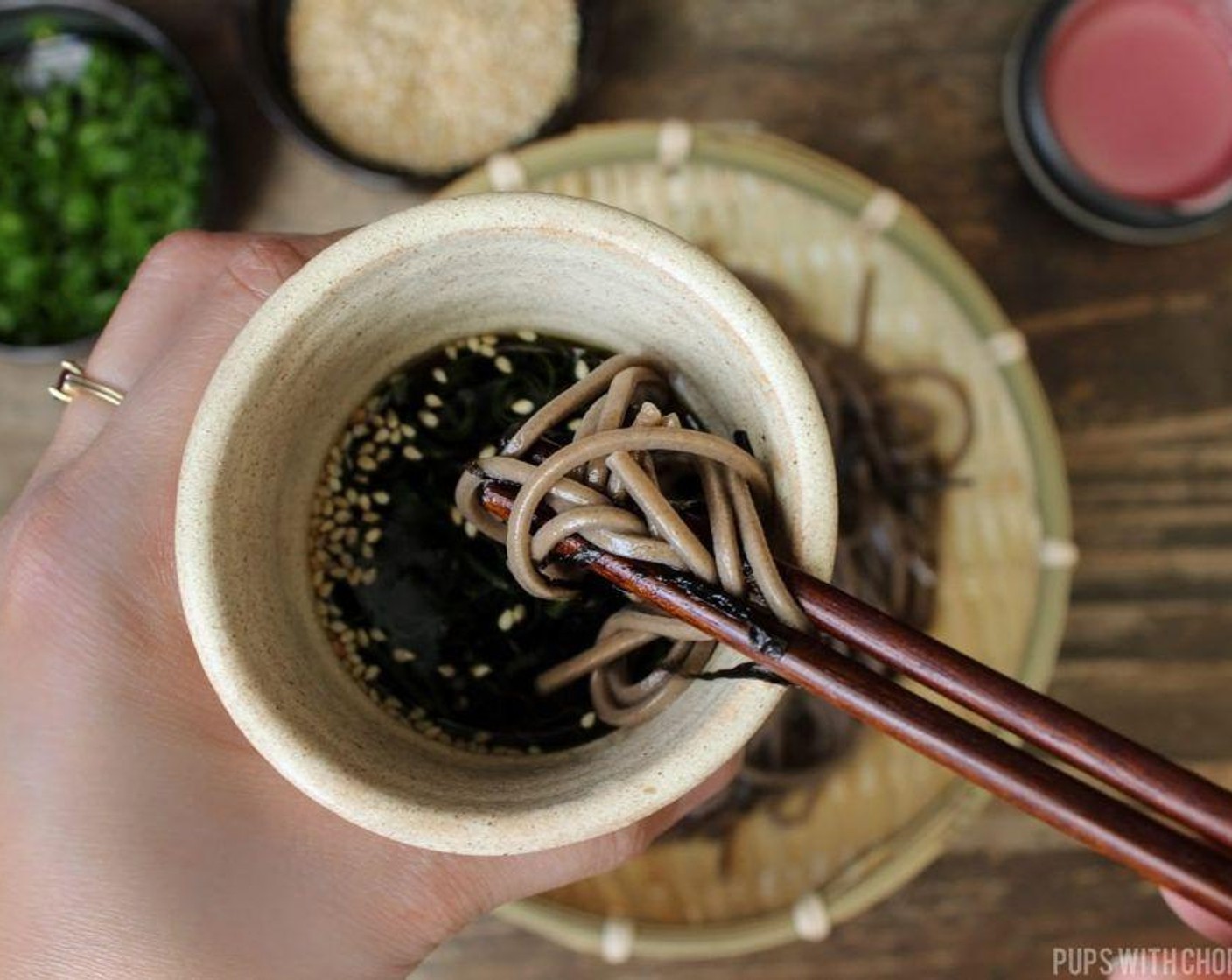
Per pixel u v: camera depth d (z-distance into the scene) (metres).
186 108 0.38
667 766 0.18
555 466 0.20
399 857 0.25
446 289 0.22
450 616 0.24
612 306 0.22
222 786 0.24
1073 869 0.38
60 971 0.23
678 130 0.33
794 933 0.33
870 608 0.19
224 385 0.20
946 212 0.38
